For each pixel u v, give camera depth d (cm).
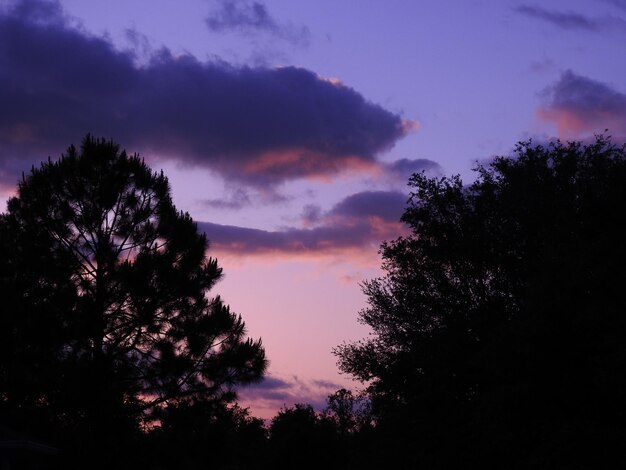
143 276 3238
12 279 3262
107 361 3212
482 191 3631
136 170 3475
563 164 3425
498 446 2772
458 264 3656
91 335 3184
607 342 2311
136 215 3438
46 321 3103
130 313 3284
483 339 3309
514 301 3459
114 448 3100
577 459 2339
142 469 3172
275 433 6116
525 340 2588
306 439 5922
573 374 2520
